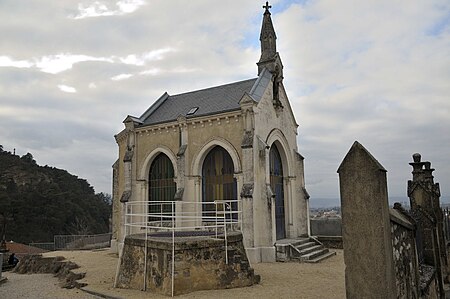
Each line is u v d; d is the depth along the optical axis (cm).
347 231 676
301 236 2912
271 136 2714
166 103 3347
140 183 2977
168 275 1480
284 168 2981
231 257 1611
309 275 1827
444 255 1538
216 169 2691
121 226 2920
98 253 3031
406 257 884
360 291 650
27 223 7788
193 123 2741
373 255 647
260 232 2388
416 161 1368
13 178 9338
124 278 1708
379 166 662
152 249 1593
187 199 2689
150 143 2973
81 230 8062
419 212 1304
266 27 3064
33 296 1698
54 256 2769
